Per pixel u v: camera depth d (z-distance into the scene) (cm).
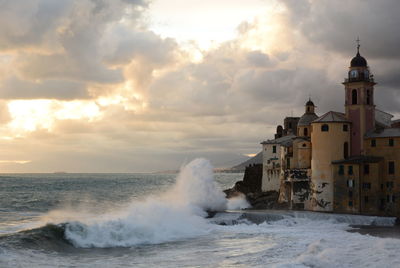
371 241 5666
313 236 6438
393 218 8081
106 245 5884
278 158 12175
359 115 9288
